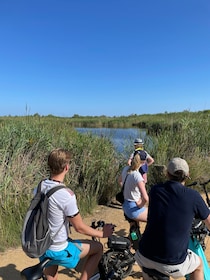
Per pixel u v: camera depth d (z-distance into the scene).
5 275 4.24
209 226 2.76
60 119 10.23
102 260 3.51
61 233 2.95
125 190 4.63
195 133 10.88
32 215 2.89
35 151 6.98
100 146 8.16
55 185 2.97
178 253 2.69
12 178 5.96
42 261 2.86
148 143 9.46
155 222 2.75
